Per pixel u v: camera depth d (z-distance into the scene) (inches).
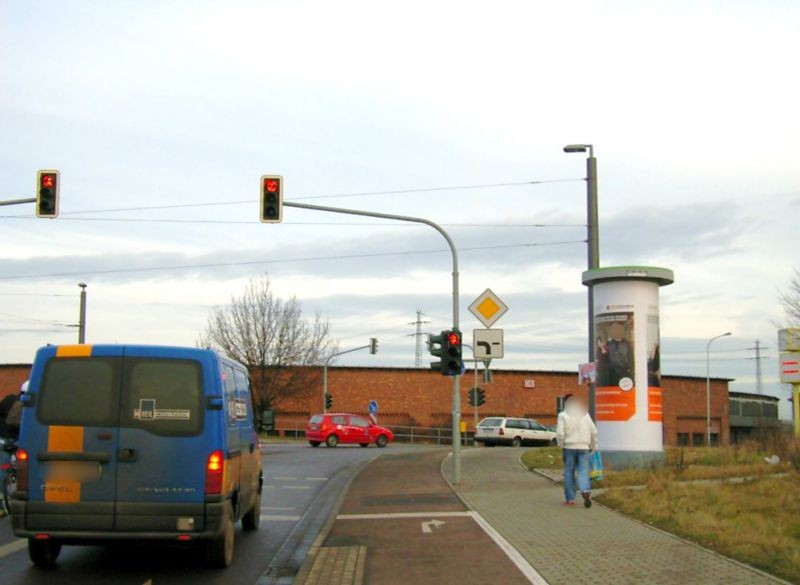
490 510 559.8
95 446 369.1
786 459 770.8
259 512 543.2
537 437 1867.6
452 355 750.5
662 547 407.8
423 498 644.7
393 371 2279.8
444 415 2274.9
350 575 370.3
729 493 557.0
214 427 375.6
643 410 812.6
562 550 406.6
